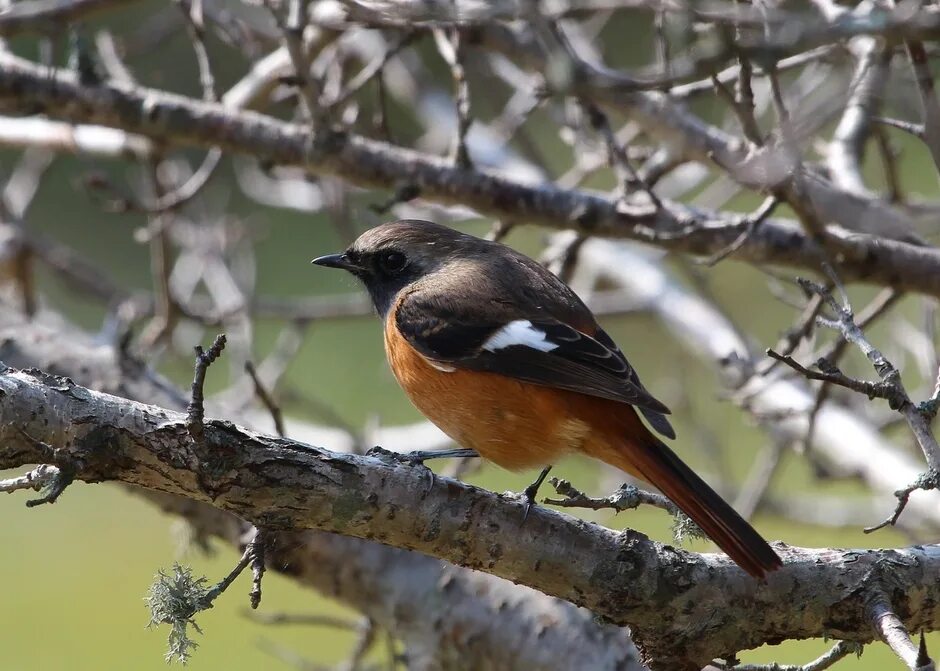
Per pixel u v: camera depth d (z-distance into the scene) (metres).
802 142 8.75
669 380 14.65
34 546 18.52
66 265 13.54
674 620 6.54
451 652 8.69
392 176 10.08
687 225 9.72
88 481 5.90
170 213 11.89
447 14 7.61
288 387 13.44
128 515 19.34
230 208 22.91
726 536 6.64
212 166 11.60
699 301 13.23
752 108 8.13
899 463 11.09
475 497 6.51
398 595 8.84
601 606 6.57
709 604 6.50
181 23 14.16
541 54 10.08
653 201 9.59
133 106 10.21
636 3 7.44
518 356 7.93
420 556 8.91
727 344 12.55
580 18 9.46
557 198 9.95
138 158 12.09
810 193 9.30
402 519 6.36
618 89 6.72
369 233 9.52
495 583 8.73
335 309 13.11
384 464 6.38
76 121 10.32
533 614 8.56
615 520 16.45
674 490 6.94
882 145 9.83
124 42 14.11
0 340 10.00
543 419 7.84
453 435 8.34
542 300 8.55
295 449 6.13
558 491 6.58
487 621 8.61
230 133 10.23
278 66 11.47
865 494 17.78
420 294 8.53
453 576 8.78
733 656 6.70
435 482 6.43
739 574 6.53
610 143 9.70
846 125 10.66
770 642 6.59
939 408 6.60
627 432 7.67
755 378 11.56
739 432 19.55
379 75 10.16
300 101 10.86
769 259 9.58
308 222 23.45
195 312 13.21
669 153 10.10
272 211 23.36
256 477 6.01
